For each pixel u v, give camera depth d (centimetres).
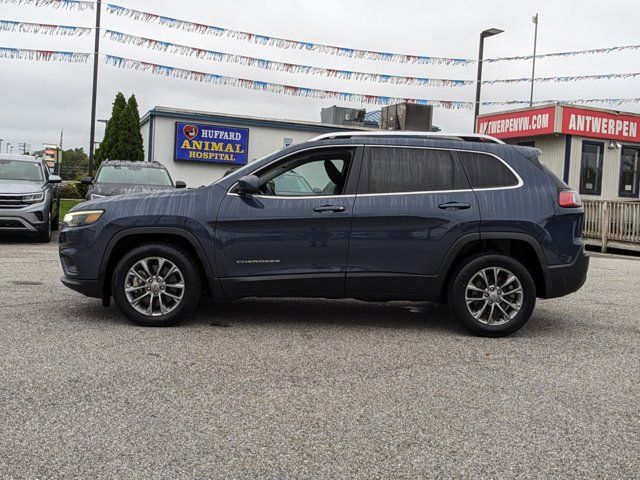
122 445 335
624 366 504
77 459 317
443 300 612
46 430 351
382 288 592
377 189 595
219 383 438
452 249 588
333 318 661
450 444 346
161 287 593
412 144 609
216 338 561
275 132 2530
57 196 1606
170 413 381
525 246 605
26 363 470
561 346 564
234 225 584
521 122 1998
